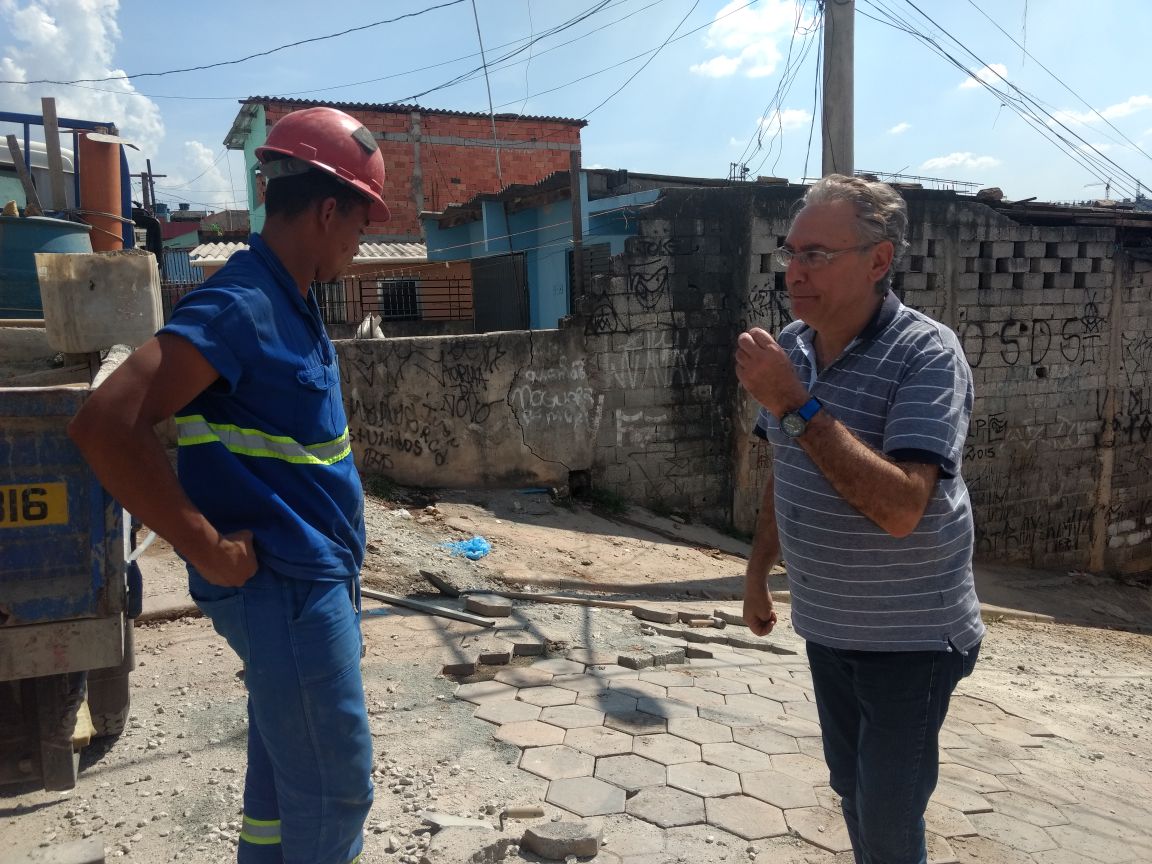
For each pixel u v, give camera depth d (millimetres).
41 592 2043
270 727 1774
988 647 7355
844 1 8383
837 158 8523
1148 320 12922
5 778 2328
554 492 9344
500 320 16016
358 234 1909
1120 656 7797
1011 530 12289
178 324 1570
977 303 11555
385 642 4684
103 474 1489
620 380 9656
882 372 1946
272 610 1719
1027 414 12141
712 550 8961
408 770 3209
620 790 3111
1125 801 3582
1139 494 13211
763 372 1739
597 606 5832
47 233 4941
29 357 4168
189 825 2812
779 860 2711
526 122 23828
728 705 4000
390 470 8727
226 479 1684
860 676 2020
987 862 2883
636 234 9734
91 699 3348
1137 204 14055
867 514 1773
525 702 3924
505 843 2686
